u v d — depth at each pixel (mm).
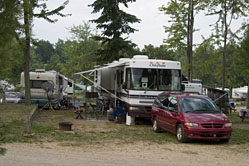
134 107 13992
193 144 9859
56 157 7195
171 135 11602
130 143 9719
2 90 8648
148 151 8516
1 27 6016
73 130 11953
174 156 7930
